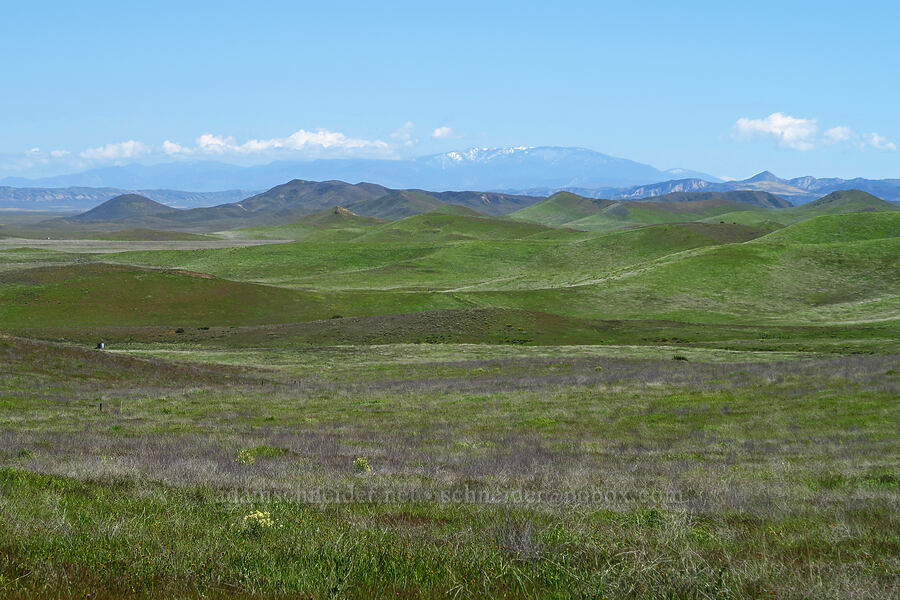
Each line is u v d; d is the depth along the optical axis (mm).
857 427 26703
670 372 46719
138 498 13289
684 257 160125
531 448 24891
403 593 7648
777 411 30953
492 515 12383
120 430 28578
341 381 53594
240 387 48281
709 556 9445
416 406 37750
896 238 162000
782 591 7832
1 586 7094
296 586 7648
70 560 8258
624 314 119062
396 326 92125
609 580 7984
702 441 25969
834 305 122812
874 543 10359
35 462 18266
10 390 39438
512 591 7816
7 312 104000
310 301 120312
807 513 13000
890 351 65188
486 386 45438
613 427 29859
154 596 7246
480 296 129750
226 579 7852
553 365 59219
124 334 91125
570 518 11914
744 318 115250
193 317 108562
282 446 24328
